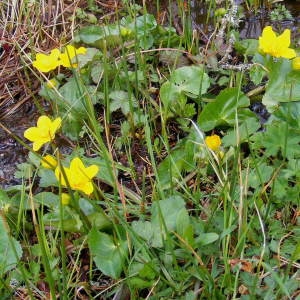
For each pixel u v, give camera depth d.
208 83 0.55
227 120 0.52
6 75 0.64
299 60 0.51
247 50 0.60
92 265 0.44
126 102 0.55
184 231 0.39
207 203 0.46
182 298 0.39
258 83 0.56
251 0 0.71
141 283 0.39
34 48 0.67
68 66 0.54
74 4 0.73
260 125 0.51
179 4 0.69
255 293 0.38
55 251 0.43
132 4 0.73
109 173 0.46
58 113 0.55
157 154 0.53
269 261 0.41
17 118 0.60
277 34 0.66
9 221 0.44
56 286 0.42
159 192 0.45
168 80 0.57
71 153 0.54
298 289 0.39
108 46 0.62
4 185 0.52
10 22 0.70
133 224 0.41
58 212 0.43
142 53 0.61
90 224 0.42
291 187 0.45
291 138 0.47
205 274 0.39
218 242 0.41
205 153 0.47
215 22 0.69
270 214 0.44
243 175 0.46
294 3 0.72
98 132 0.48
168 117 0.55
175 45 0.64
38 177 0.51
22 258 0.44
